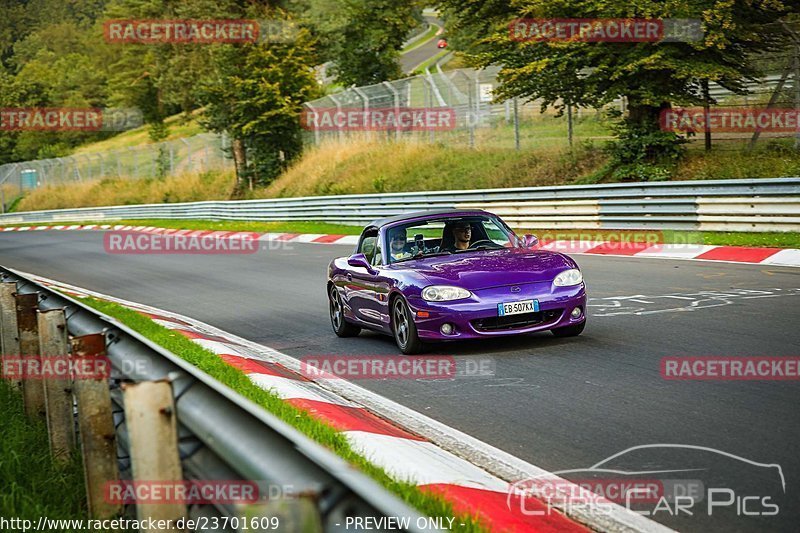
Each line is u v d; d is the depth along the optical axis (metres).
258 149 40.22
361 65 44.62
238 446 2.59
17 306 6.04
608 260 15.05
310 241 25.33
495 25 20.62
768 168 17.83
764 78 19.28
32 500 4.11
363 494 1.98
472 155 28.31
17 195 68.38
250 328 11.47
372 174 30.69
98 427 3.95
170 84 74.38
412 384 7.26
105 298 16.23
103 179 57.81
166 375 3.46
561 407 6.07
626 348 7.80
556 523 3.96
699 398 5.96
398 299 8.52
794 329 8.04
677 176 19.52
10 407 6.48
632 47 18.69
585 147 23.53
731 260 13.39
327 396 7.11
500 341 8.72
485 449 5.30
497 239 9.23
